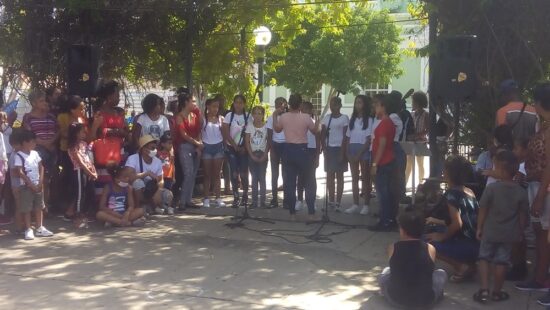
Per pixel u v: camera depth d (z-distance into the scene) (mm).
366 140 9117
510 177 5609
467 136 8609
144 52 11969
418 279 5352
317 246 7559
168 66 12273
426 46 8133
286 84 28844
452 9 8172
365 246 7551
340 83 28172
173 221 8891
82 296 5812
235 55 13125
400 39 27906
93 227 8531
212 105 9742
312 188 8734
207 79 13133
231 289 6016
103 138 8758
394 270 5426
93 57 9328
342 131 9391
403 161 8297
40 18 11180
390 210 8203
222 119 9977
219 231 8305
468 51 7598
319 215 9250
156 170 8992
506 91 6855
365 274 6504
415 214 5480
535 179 5855
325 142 9445
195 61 12602
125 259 7027
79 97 8875
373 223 8711
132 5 11039
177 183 9820
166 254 7230
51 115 8781
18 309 5469
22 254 7215
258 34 12492
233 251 7359
